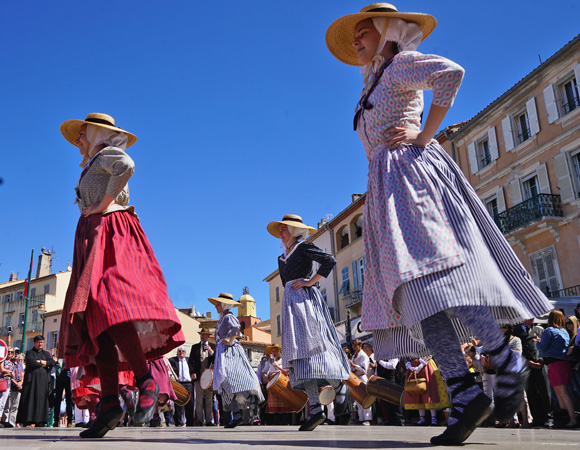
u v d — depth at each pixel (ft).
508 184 82.23
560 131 73.97
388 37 9.12
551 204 74.13
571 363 25.09
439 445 7.40
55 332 175.01
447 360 7.59
